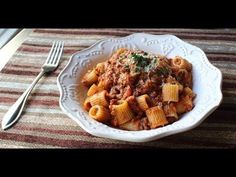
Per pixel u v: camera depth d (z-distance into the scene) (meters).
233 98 0.33
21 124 0.31
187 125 0.27
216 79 0.32
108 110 0.31
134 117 0.31
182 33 0.44
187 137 0.29
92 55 0.37
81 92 0.34
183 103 0.31
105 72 0.34
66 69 0.35
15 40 0.44
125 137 0.27
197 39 0.42
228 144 0.28
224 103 0.32
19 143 0.29
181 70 0.34
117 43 0.39
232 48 0.40
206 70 0.34
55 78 0.37
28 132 0.30
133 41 0.39
